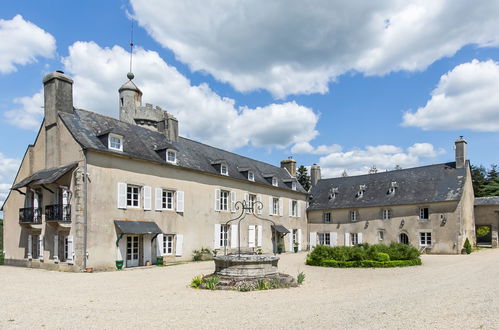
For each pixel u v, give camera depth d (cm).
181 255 2125
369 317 744
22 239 2061
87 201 1695
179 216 2147
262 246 2831
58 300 962
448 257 2275
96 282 1316
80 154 1717
